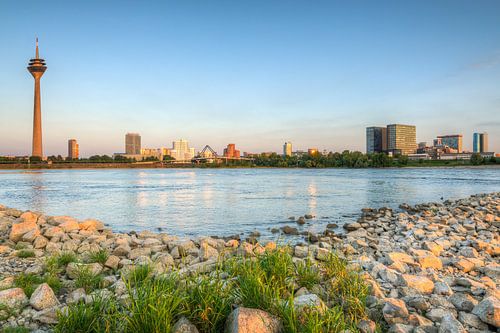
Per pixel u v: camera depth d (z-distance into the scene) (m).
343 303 5.84
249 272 6.22
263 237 17.06
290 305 4.95
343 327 4.82
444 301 5.97
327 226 19.89
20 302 6.09
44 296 6.06
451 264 9.15
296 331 4.66
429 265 8.92
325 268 7.33
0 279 7.71
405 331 4.96
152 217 24.61
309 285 6.54
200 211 27.44
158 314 4.61
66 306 5.76
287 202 33.25
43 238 11.34
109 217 24.80
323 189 49.12
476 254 10.58
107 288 6.96
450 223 18.73
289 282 6.43
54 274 7.94
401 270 8.23
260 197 38.09
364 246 12.66
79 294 6.66
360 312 5.55
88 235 13.35
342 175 102.31
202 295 5.35
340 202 33.25
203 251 9.92
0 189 52.16
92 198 38.19
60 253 9.81
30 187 56.62
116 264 8.98
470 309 5.78
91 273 7.83
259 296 5.40
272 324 4.76
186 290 5.50
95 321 5.02
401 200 35.00
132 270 7.49
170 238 14.05
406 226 16.92
